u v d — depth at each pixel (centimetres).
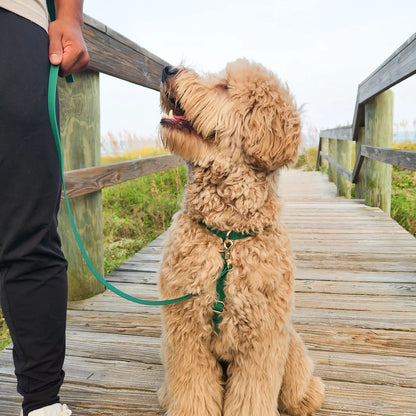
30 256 122
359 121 604
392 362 200
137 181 659
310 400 164
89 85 264
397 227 471
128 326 240
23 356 130
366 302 270
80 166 266
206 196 160
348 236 435
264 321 145
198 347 153
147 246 416
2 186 112
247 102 163
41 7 118
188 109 171
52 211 123
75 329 237
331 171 938
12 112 108
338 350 212
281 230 165
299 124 167
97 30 252
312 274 323
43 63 116
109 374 192
